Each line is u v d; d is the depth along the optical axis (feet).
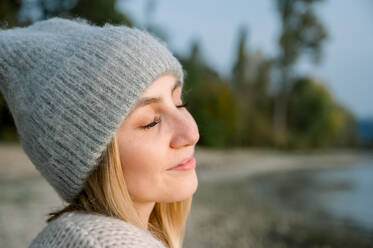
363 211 35.76
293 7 114.01
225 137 92.94
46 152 3.57
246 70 126.62
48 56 3.60
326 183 61.41
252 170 68.54
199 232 22.66
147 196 3.61
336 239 24.32
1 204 22.15
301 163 94.99
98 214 3.26
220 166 65.10
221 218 27.14
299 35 115.14
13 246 15.72
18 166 34.06
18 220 19.22
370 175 78.59
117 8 47.44
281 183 57.31
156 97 3.61
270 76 128.26
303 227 27.17
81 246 2.79
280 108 122.31
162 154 3.56
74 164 3.48
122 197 3.42
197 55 93.81
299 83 126.00
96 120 3.38
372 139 177.27
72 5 42.42
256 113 118.62
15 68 3.69
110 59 3.42
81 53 3.48
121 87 3.39
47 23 4.32
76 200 3.92
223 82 102.17
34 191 26.30
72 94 3.39
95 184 3.61
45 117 3.45
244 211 31.14
